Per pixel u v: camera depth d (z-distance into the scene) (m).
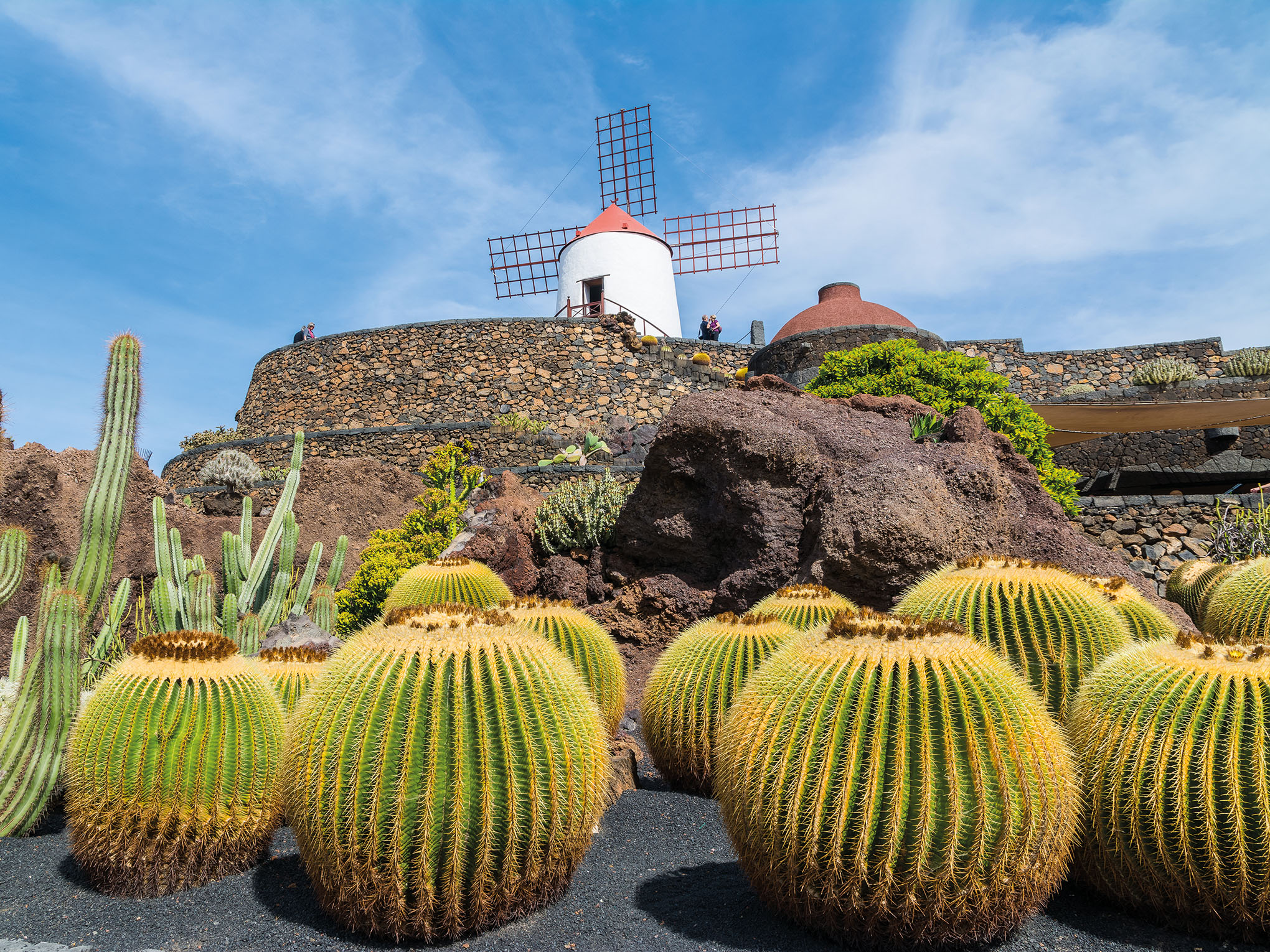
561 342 25.08
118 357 5.63
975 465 7.86
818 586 5.98
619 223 33.31
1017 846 3.11
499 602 7.61
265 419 26.27
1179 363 20.92
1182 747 3.34
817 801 3.15
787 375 23.61
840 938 3.28
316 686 3.60
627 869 4.07
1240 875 3.23
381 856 3.28
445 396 24.70
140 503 11.08
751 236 36.75
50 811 5.34
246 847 4.20
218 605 8.41
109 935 3.56
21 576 5.95
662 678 5.32
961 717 3.11
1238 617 6.55
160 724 3.97
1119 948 3.34
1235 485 17.95
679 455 8.75
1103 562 7.98
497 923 3.48
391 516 15.93
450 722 3.29
